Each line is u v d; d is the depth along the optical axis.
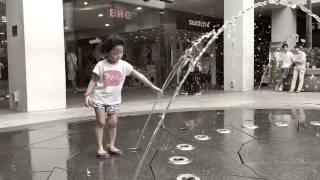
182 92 14.65
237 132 5.91
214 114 8.02
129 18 16.66
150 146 4.98
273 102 10.51
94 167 4.07
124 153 4.67
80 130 6.39
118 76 4.33
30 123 7.35
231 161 4.20
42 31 9.44
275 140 5.30
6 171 4.00
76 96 13.64
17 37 9.45
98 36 15.49
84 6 14.93
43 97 9.54
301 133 5.79
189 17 19.59
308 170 3.82
